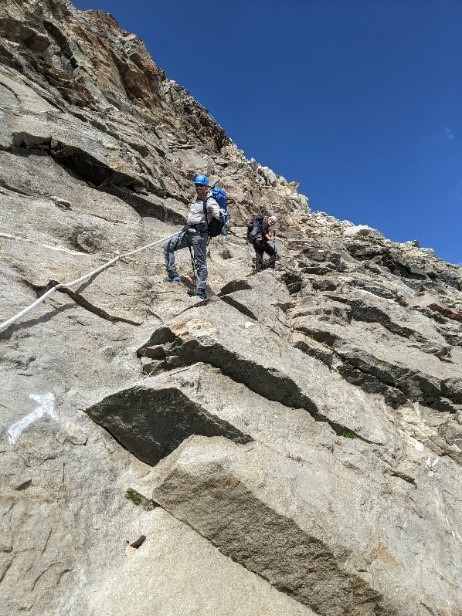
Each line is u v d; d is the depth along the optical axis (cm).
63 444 458
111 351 611
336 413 582
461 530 542
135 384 496
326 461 506
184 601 368
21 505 390
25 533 375
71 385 531
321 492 452
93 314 679
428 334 949
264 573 399
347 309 892
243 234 1703
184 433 487
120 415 499
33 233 791
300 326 761
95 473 450
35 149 1024
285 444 497
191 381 502
